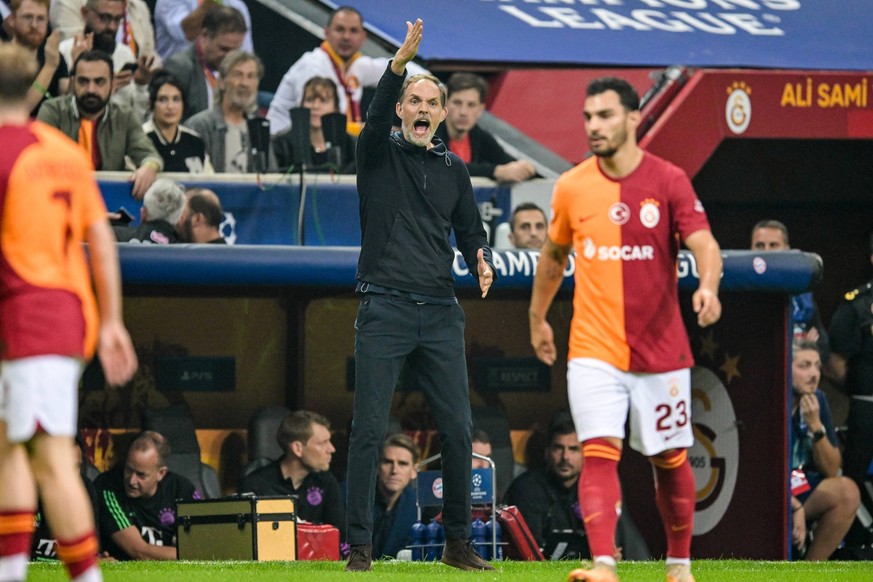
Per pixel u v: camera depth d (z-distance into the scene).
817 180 48.25
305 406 38.16
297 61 39.16
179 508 28.58
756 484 36.69
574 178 18.22
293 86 38.94
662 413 17.80
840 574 22.81
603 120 17.77
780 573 22.73
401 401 38.50
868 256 49.03
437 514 34.22
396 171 22.80
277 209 38.00
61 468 14.18
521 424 38.84
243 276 33.84
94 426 36.28
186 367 37.34
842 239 49.06
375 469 22.67
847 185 48.50
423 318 22.73
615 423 17.62
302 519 33.59
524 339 39.12
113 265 14.61
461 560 22.97
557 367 39.25
